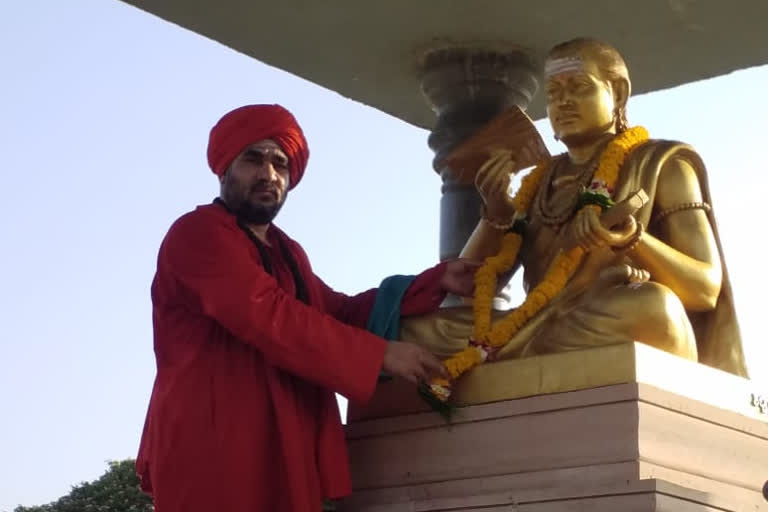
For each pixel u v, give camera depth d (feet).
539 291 18.39
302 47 25.09
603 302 17.79
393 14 23.91
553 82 19.66
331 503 18.30
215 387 17.43
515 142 19.61
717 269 19.02
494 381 17.67
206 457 17.11
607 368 16.92
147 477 18.40
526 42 24.52
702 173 19.66
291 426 17.33
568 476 16.74
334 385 17.39
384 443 18.38
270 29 24.49
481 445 17.52
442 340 18.94
